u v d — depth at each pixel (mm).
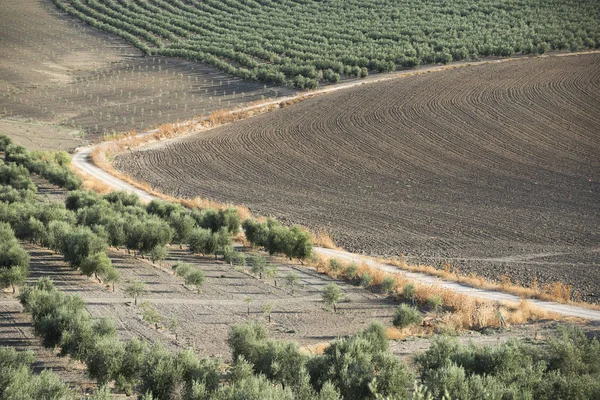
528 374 27812
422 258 67000
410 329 45312
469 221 81188
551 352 31734
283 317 46938
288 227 75688
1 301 44750
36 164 104438
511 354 29891
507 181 100312
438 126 131500
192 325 43500
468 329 46812
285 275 59031
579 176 101375
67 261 54469
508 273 61812
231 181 104062
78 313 37375
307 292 54094
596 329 44562
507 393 25391
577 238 73562
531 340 41500
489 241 73062
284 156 118812
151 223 63188
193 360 30266
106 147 124438
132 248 62125
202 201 89938
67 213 70938
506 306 51125
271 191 97812
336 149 121812
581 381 26641
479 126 129875
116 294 48844
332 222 81438
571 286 57812
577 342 32125
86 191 83875
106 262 50688
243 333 35062
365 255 68062
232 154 121062
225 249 62281
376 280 57281
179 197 94375
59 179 96625
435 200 91625
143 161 117750
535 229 77375
